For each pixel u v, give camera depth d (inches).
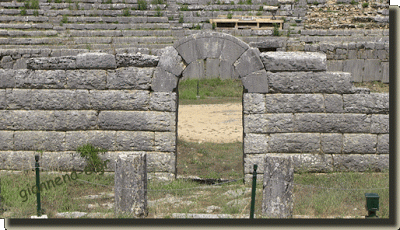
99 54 424.5
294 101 418.3
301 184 375.9
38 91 432.5
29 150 438.6
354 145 422.0
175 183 416.5
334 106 419.2
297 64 414.9
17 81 432.8
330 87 418.0
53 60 428.1
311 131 421.7
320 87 417.7
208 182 442.9
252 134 421.7
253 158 422.6
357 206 358.0
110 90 427.2
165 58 420.5
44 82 430.3
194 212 346.6
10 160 438.6
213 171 494.6
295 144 421.4
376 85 860.0
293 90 417.7
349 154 423.8
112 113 427.8
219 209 352.2
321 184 398.3
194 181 443.5
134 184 330.6
